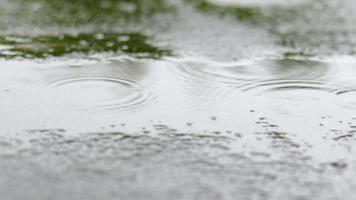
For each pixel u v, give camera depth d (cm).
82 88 456
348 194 313
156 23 673
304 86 479
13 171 328
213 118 411
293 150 367
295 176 333
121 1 770
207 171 335
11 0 746
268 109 430
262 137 385
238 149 366
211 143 373
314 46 604
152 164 341
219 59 550
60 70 497
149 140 374
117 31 636
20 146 360
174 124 399
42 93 444
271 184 322
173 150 361
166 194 308
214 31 648
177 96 448
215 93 458
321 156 360
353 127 403
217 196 307
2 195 302
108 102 430
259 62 545
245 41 614
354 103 444
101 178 323
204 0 786
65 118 402
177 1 778
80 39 600
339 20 711
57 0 759
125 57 543
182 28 656
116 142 369
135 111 417
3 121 394
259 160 352
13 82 466
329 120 414
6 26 635
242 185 320
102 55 546
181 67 520
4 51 547
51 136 374
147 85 469
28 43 577
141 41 601
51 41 588
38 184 314
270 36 637
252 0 794
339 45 610
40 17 678
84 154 352
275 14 727
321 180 329
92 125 392
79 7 732
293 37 636
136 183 318
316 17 720
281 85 481
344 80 496
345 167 346
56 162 340
